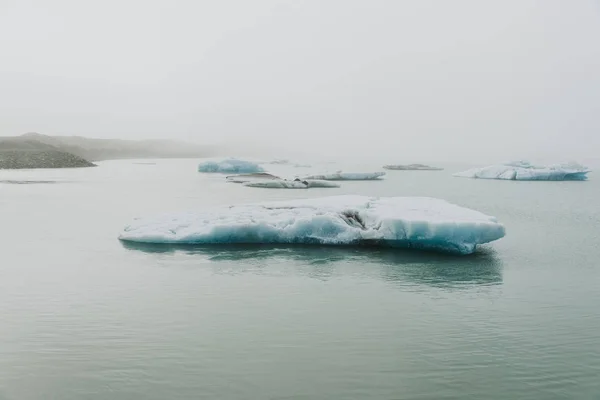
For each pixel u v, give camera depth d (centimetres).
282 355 798
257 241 1572
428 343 848
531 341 860
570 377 735
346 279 1223
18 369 750
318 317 970
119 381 716
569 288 1166
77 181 4219
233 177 4569
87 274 1263
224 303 1049
